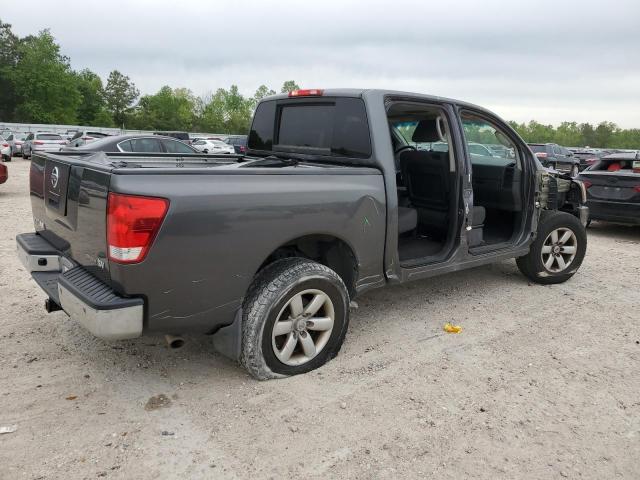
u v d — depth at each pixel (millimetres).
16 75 65750
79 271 3115
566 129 120188
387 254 3863
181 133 30656
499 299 5176
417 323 4484
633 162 8977
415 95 4098
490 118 4789
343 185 3516
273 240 3156
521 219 5199
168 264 2795
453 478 2537
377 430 2896
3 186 13953
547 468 2635
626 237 9148
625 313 4906
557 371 3670
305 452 2691
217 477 2494
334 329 3555
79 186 3008
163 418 2949
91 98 81750
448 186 4648
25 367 3467
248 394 3217
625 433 2953
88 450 2650
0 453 2598
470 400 3244
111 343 3861
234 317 3162
